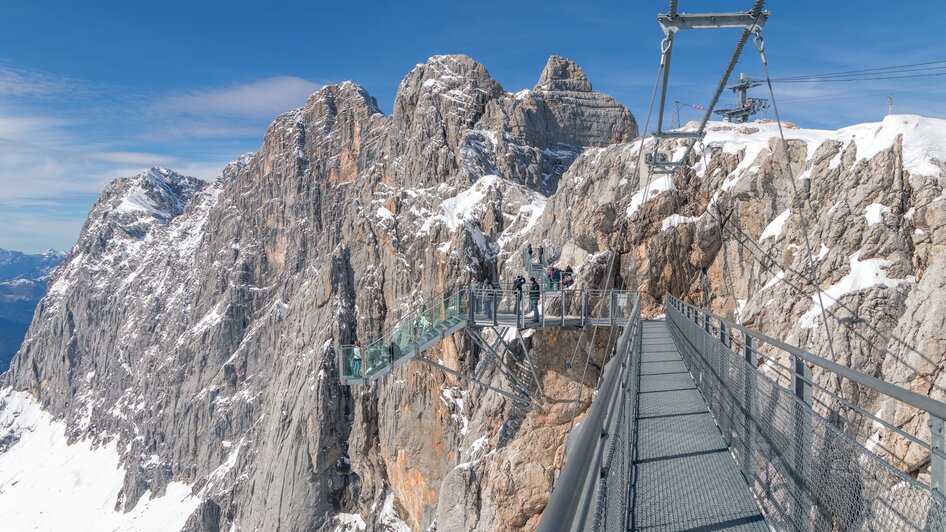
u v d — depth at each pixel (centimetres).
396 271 6375
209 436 12988
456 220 5888
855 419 2116
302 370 7881
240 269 14762
